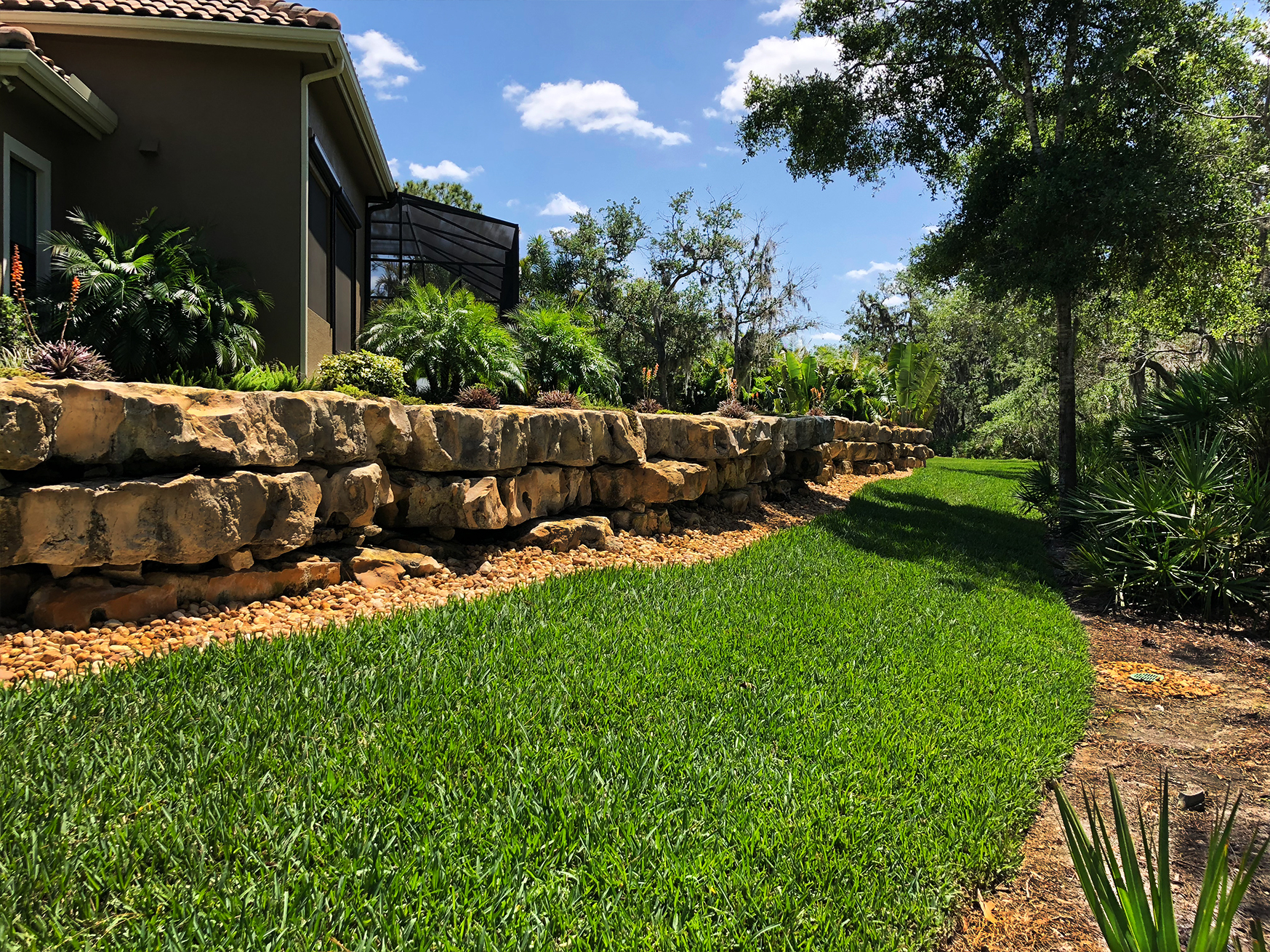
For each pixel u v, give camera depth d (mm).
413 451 5797
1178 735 4238
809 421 12828
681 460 8555
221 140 9023
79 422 3910
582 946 2049
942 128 14297
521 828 2521
